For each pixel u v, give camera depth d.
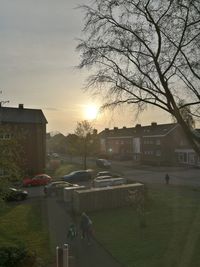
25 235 19.52
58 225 21.77
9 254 12.17
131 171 53.19
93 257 15.12
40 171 47.75
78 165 64.00
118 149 79.12
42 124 48.22
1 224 22.41
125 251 15.83
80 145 57.75
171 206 25.77
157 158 63.84
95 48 10.72
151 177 45.28
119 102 11.03
